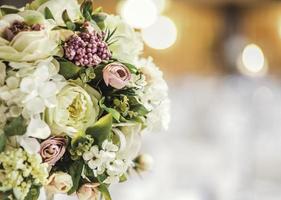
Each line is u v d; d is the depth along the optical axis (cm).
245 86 375
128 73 76
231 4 417
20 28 73
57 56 74
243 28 420
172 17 408
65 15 77
